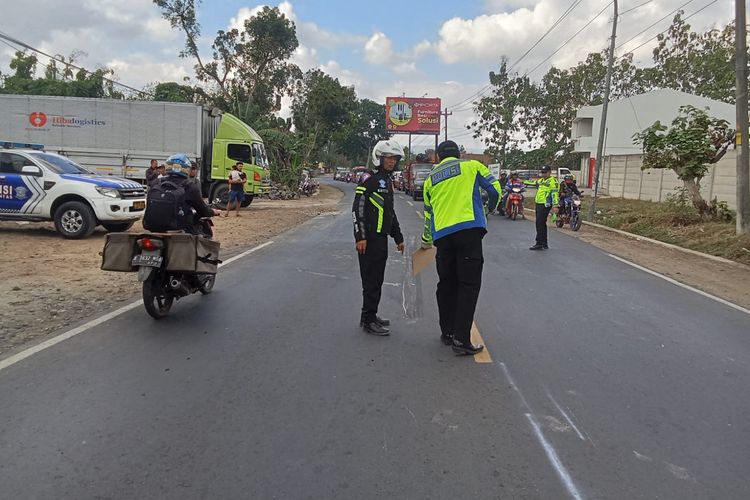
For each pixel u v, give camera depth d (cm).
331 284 822
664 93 4216
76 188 1167
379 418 390
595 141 4759
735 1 1316
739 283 921
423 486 309
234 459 335
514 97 5712
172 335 571
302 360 503
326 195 3700
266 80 4750
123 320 623
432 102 6525
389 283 843
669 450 350
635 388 448
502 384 452
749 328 635
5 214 1188
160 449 346
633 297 780
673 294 810
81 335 568
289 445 352
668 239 1473
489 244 1311
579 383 457
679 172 1647
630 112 4450
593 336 588
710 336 598
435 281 859
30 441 354
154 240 603
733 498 300
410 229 1631
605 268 1015
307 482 311
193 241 613
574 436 367
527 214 2384
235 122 2361
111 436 362
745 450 351
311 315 651
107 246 612
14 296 712
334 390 437
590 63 5531
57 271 875
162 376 462
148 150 2283
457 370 482
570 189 1733
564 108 5725
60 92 4747
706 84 4741
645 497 300
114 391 432
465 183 525
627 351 541
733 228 1424
